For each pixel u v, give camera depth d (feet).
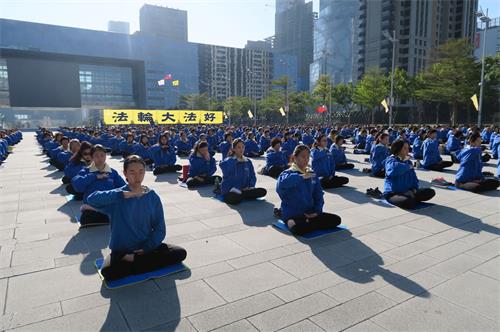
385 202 25.12
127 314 11.25
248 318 11.00
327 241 17.54
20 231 19.30
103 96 325.42
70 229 19.60
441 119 193.77
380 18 249.34
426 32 243.19
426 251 16.21
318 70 308.40
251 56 375.25
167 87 327.26
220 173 39.78
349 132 94.32
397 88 154.61
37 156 63.10
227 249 16.55
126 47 307.37
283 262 15.08
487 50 225.15
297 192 18.61
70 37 285.23
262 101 233.14
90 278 13.73
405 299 12.05
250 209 23.62
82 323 10.79
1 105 277.23
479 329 10.37
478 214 22.02
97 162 20.08
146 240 14.11
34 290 12.81
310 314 11.20
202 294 12.44
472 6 252.21
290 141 48.26
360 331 10.31
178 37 389.19
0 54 270.87
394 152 24.36
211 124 155.74
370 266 14.66
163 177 36.99
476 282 13.24
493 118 165.68
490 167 43.80
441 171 39.42
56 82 246.06
